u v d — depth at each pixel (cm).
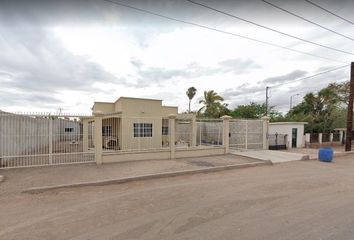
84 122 1109
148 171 898
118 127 1288
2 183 717
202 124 1761
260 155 1398
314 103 2950
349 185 743
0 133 937
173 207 521
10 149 966
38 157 1011
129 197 598
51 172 871
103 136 1252
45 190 659
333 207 526
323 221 442
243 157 1312
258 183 754
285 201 568
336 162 1267
